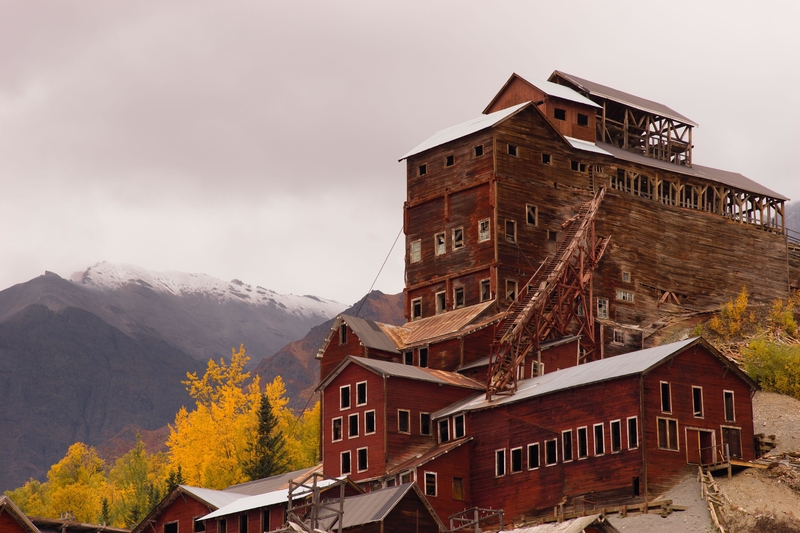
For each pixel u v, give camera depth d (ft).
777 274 414.62
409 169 384.88
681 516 245.65
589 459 268.21
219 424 423.64
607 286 368.68
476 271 356.59
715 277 397.39
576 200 372.99
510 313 337.11
